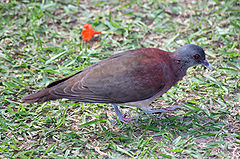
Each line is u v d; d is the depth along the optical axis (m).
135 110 7.65
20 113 7.34
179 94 7.99
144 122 7.30
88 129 7.09
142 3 11.27
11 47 9.34
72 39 9.74
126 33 9.81
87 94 6.52
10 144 6.70
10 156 6.34
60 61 9.05
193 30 10.12
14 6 10.78
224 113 7.35
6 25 10.12
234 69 8.45
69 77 6.90
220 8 10.84
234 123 7.07
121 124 7.17
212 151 6.43
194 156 6.27
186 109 7.61
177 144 6.56
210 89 8.05
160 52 7.06
